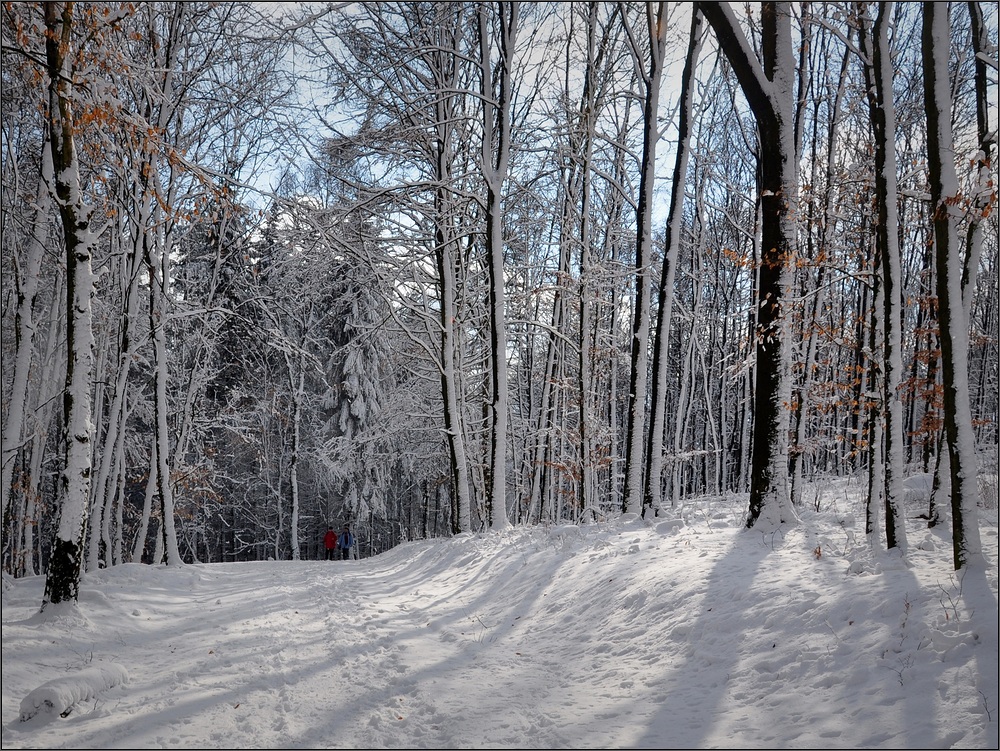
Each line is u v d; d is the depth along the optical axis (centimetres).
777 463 982
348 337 2825
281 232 1712
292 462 3108
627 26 1472
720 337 2794
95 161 1032
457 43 1889
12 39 1030
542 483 2217
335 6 1366
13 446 1238
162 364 1673
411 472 3244
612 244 2252
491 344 1706
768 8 1000
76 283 896
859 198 1305
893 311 815
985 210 650
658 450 1381
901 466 790
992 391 2795
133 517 3166
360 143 1781
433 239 1927
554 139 1920
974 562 625
